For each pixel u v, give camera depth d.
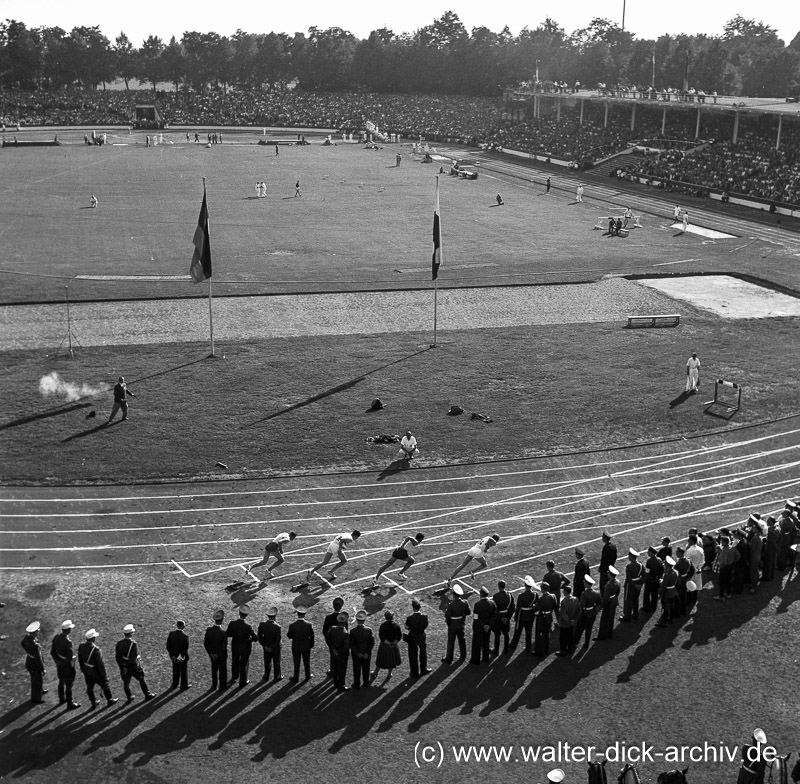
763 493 33.44
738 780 18.92
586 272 68.25
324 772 19.56
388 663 22.52
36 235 78.81
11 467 34.56
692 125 140.38
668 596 24.97
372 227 85.44
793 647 24.25
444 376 45.81
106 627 24.70
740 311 58.78
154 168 127.25
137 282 62.62
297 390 43.47
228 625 23.28
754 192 99.31
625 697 22.16
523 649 24.36
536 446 37.53
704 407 42.19
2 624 24.77
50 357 47.47
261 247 75.50
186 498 32.47
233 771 19.55
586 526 30.83
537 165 137.75
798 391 44.41
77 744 20.38
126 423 39.03
